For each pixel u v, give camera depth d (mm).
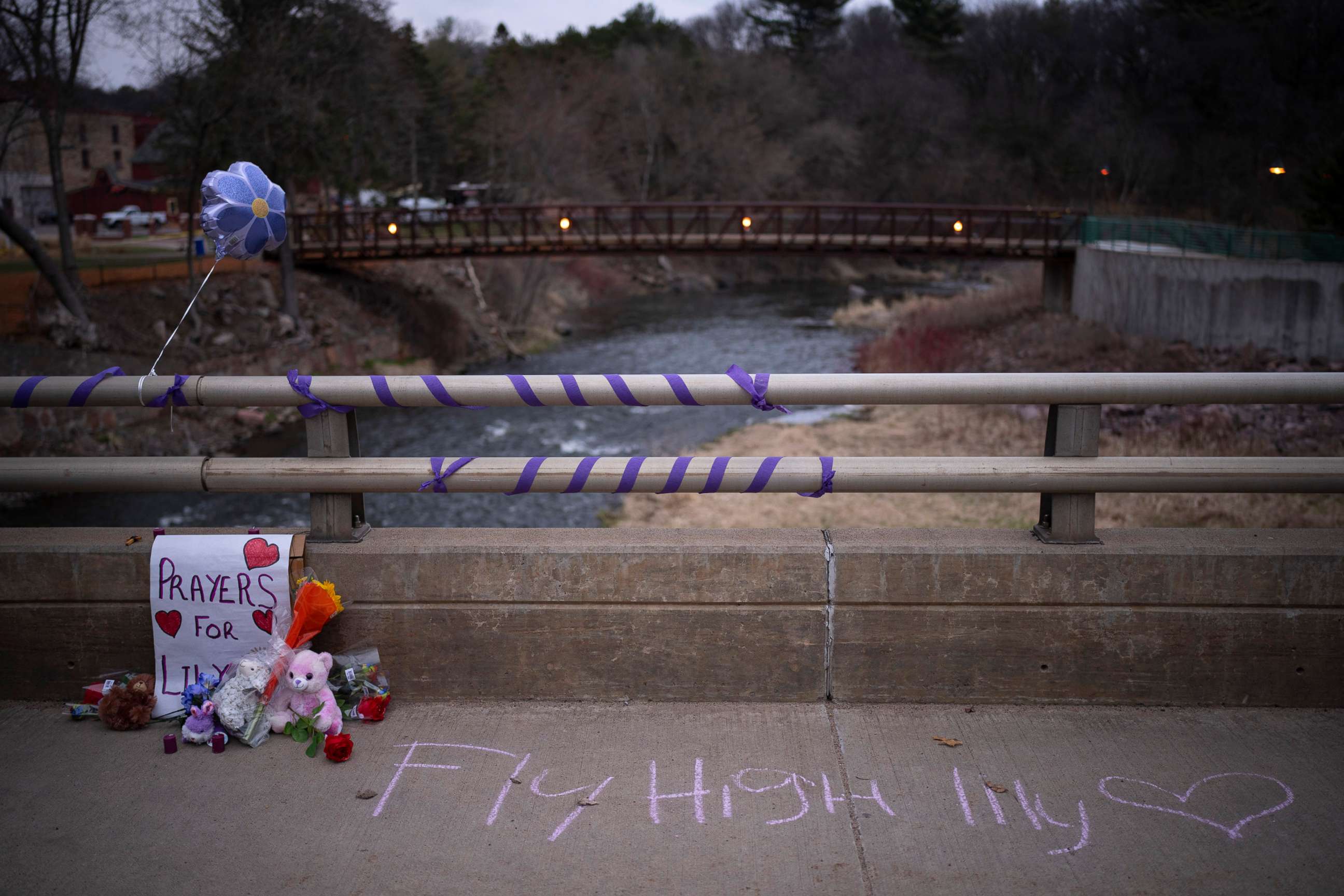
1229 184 67000
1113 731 3389
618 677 3582
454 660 3590
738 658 3562
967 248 41188
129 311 31203
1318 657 3467
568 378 3496
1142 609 3480
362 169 38750
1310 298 28406
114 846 2859
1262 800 3031
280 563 3473
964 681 3545
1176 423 23219
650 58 79688
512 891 2654
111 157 67438
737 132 76625
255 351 32000
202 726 3363
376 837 2889
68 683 3645
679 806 3020
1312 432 21750
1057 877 2709
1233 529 3658
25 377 3523
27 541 3619
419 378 3484
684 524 17906
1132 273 35406
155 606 3504
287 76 31969
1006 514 17203
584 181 60562
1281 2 67625
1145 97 76500
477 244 41031
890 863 2768
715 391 3490
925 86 85750
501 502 19891
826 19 95125
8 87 28578
